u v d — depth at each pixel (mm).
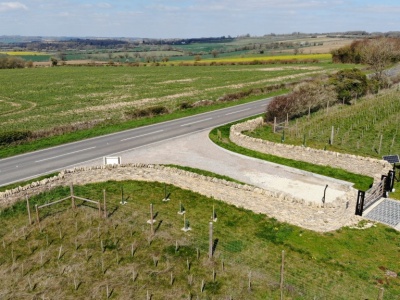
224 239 18734
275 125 35188
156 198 23047
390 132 33250
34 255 17703
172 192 23797
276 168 27094
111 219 20562
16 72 105250
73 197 21359
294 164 27641
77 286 15641
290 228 19609
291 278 15875
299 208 19656
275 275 16078
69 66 126375
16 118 45594
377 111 39531
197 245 18219
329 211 18969
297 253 17547
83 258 17422
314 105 41906
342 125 35688
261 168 27031
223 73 90875
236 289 15258
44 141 33375
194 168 26719
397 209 20938
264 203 20891
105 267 16781
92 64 130000
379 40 71812
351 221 19938
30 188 22328
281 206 20266
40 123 42406
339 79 47688
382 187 22172
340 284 15453
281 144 29266
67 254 17703
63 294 15211
